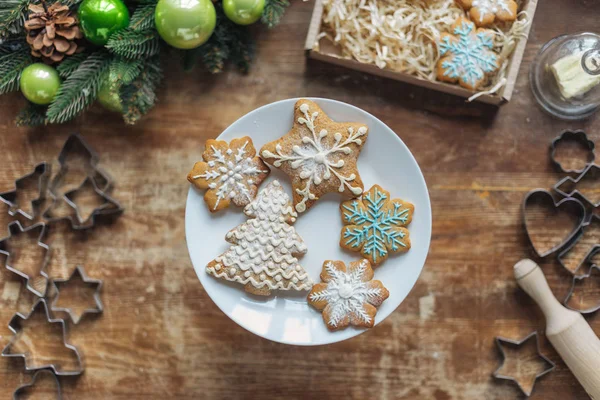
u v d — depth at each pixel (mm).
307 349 763
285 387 763
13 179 769
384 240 685
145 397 764
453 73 715
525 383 757
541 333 759
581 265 756
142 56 699
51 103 711
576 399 758
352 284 681
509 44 718
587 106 733
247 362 763
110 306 763
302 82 759
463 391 760
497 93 722
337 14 728
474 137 758
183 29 660
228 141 696
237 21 695
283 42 759
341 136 678
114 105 727
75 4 698
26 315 766
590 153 755
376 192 688
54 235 763
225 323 763
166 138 761
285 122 695
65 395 764
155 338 763
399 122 758
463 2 725
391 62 732
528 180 759
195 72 758
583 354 713
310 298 683
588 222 747
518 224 759
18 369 769
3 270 766
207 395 763
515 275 733
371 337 761
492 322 759
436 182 758
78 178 766
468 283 759
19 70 703
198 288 763
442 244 759
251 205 686
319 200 699
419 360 761
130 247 763
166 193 761
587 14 761
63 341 767
